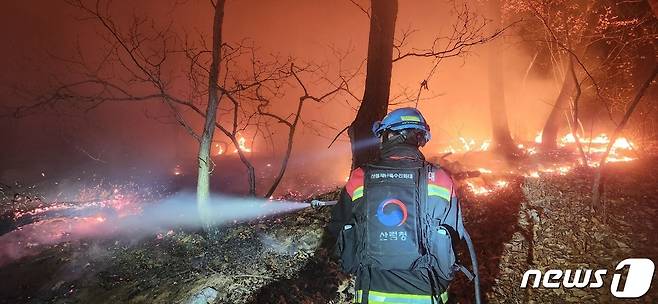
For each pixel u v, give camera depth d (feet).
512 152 39.34
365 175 8.89
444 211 8.52
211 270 17.94
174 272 18.31
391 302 8.41
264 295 15.88
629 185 23.82
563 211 21.22
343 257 9.00
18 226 28.84
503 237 19.20
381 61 23.43
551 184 25.29
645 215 19.93
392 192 8.44
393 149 9.05
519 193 24.27
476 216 21.56
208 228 20.99
